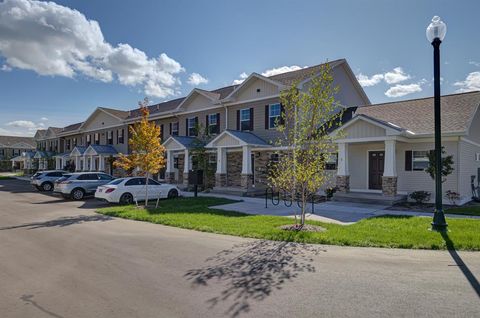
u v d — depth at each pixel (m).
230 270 6.20
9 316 4.39
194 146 22.86
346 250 7.51
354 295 4.94
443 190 15.36
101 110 38.53
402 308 4.48
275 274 5.93
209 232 9.80
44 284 5.54
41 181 26.19
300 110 10.73
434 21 9.55
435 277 5.63
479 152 18.09
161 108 32.22
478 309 4.44
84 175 20.59
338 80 23.36
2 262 6.80
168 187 18.73
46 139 53.62
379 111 19.77
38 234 9.62
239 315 4.36
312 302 4.72
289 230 9.55
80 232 9.91
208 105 25.25
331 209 14.00
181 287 5.36
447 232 8.64
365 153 18.50
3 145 80.12
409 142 16.42
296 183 10.63
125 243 8.42
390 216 11.81
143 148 15.70
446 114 16.58
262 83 21.61
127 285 5.47
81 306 4.69
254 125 22.00
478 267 6.12
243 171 19.98
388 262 6.52
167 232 9.87
